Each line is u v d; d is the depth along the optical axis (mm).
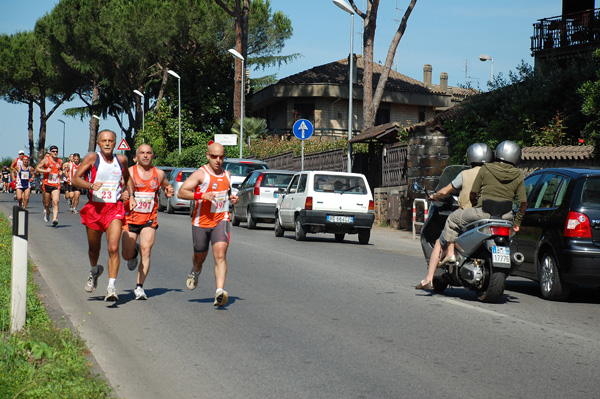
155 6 55969
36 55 71750
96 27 59469
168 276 12836
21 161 25344
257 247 18375
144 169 10250
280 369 6742
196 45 60344
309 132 28172
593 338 8227
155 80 67625
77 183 9609
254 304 10133
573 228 10758
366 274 13547
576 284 10852
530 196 12109
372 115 36156
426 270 14406
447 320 9172
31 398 5375
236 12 48344
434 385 6254
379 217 28609
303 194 20891
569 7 33312
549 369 6828
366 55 36500
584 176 11023
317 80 55875
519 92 22672
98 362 6941
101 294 10797
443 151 25500
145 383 6285
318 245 19750
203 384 6262
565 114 21672
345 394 5973
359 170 31641
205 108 59031
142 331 8336
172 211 34625
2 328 7520
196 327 8570
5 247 14141
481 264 10555
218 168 9711
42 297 9672
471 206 10703
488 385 6266
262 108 64062
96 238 9930
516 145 10477
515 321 9188
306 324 8789
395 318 9250
